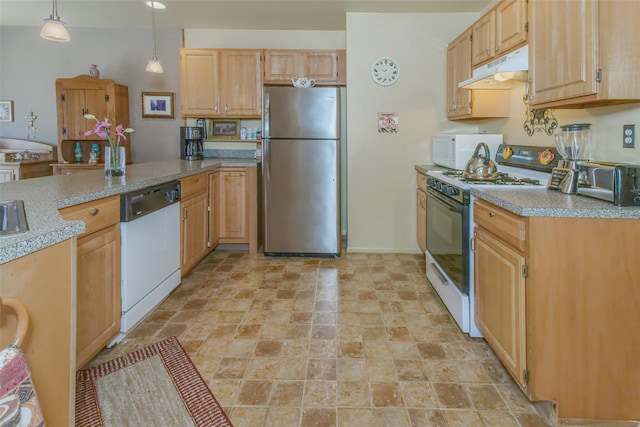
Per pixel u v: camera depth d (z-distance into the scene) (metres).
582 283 1.51
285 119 3.89
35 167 4.66
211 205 3.78
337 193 3.96
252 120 4.71
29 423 0.83
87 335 1.83
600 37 1.58
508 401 1.72
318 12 3.96
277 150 3.92
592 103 1.81
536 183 2.42
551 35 1.90
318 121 3.89
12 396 0.79
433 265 3.09
